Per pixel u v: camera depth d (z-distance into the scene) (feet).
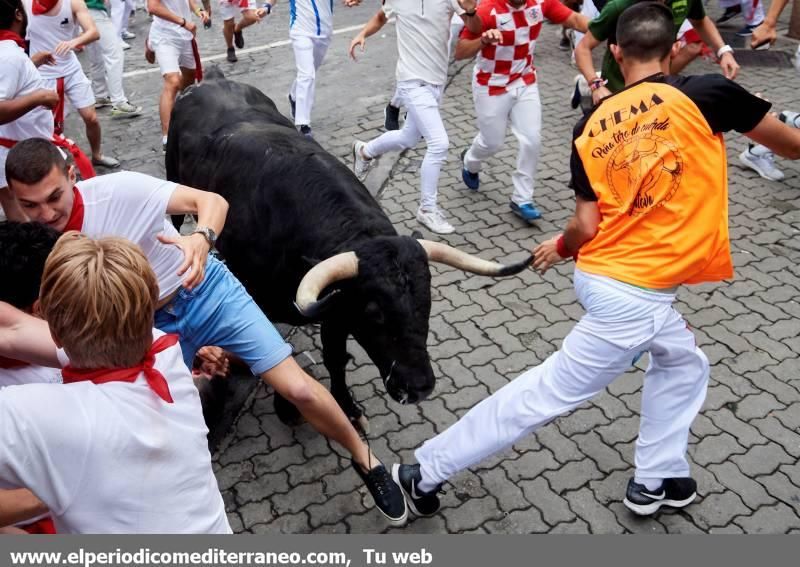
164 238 8.96
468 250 18.35
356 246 10.46
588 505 11.59
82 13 21.39
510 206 19.79
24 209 8.93
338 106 27.17
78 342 5.77
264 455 12.76
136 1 40.63
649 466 10.84
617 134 9.18
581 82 22.18
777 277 16.94
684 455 10.78
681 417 10.52
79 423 5.71
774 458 12.27
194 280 8.82
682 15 16.02
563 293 16.76
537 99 18.40
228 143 13.35
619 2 15.31
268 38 35.37
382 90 28.40
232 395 13.89
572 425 13.10
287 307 12.46
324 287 9.95
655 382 10.49
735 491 11.70
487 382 14.19
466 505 11.66
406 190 21.47
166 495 6.17
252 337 10.24
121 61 26.58
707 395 13.62
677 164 8.92
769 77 27.68
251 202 12.38
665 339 9.91
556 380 9.88
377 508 11.66
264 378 10.42
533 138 18.28
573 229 9.72
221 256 13.48
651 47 9.41
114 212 9.38
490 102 18.29
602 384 9.88
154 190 9.49
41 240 7.55
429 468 10.64
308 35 22.98
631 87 9.38
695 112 8.89
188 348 10.49
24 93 15.78
